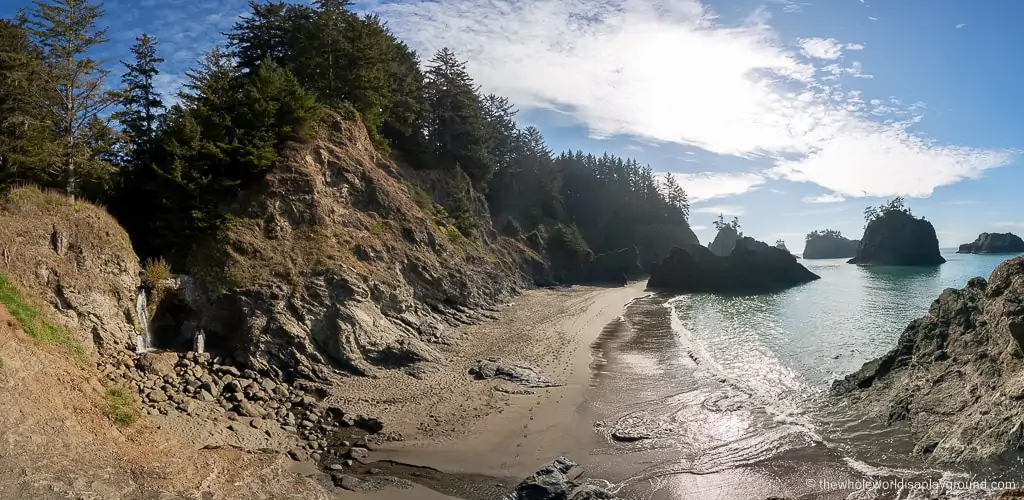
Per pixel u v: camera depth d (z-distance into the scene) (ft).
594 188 406.21
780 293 214.90
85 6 93.71
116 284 77.00
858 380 71.51
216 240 95.09
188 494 41.01
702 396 73.41
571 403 71.56
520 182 332.39
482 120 258.16
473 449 57.36
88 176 98.02
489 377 82.58
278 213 105.50
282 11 169.07
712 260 260.83
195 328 84.53
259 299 86.28
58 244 71.51
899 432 56.65
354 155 132.57
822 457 52.95
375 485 49.75
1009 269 59.72
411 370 85.66
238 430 58.75
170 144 98.99
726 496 46.65
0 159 85.92
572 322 138.00
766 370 86.94
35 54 96.02
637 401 72.23
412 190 168.96
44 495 35.19
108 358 68.23
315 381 78.28
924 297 180.96
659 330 128.26
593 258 300.20
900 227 412.36
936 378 61.26
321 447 58.29
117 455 43.93
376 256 112.37
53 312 64.95
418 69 223.10
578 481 49.85
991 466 44.21
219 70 128.98
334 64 160.35
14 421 40.27
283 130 117.39
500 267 200.54
